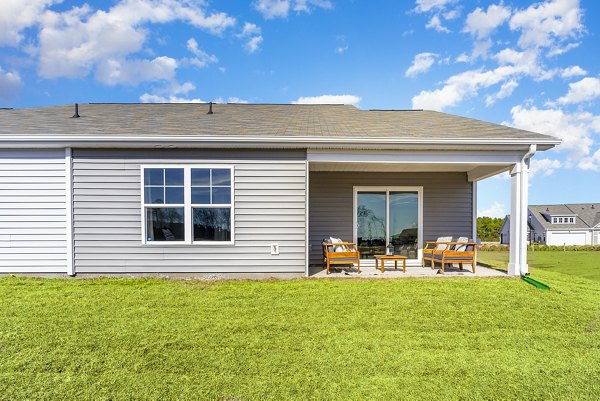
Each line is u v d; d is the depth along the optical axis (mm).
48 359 3791
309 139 7492
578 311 5457
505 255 17984
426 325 4863
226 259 7844
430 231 10305
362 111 11820
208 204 7809
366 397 3137
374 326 4809
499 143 7508
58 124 8477
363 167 9492
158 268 7766
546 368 3688
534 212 43156
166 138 7453
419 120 9805
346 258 8312
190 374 3514
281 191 7883
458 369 3645
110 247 7703
